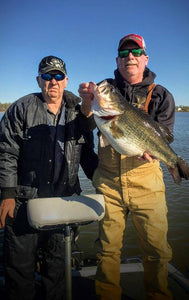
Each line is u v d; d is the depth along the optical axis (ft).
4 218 8.60
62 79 9.27
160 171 10.00
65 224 7.16
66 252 7.11
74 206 7.53
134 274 11.32
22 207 9.16
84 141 10.02
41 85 9.43
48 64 9.05
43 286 9.59
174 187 27.63
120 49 10.06
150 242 8.98
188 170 9.93
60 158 9.57
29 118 9.12
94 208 7.61
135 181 9.24
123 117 8.93
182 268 14.38
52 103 9.64
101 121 9.05
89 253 15.69
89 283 10.77
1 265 12.92
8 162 8.93
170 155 9.88
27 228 9.05
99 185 9.91
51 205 7.42
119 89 10.48
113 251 9.31
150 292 9.00
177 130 100.07
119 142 8.86
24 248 8.99
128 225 19.53
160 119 9.69
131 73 10.03
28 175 9.18
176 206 22.40
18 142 9.23
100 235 9.59
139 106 9.77
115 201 9.52
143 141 9.19
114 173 9.59
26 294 9.02
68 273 7.08
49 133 9.41
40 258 10.02
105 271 9.16
